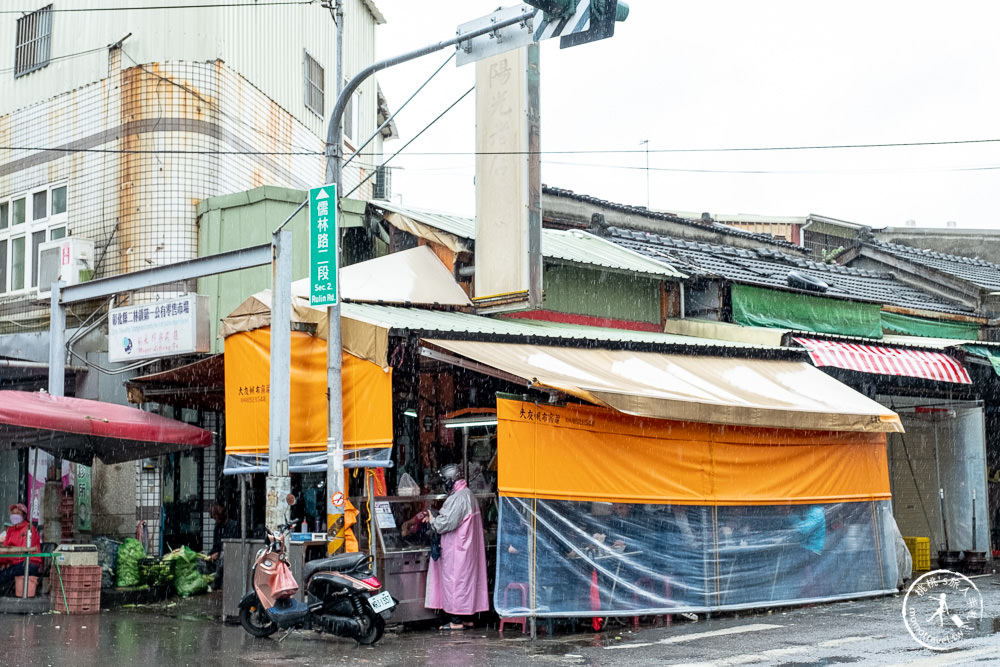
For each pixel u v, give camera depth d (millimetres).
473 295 14992
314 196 11891
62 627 11727
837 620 11969
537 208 13953
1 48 19625
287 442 11992
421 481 14883
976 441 17859
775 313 18641
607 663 9297
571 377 11539
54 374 15430
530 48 14156
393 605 10547
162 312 15359
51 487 15469
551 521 11258
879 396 18859
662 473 12328
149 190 16953
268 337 12867
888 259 25156
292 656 9852
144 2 17469
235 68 18219
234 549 12203
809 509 13758
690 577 12344
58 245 17359
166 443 14469
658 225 24172
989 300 23234
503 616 10758
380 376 11633
